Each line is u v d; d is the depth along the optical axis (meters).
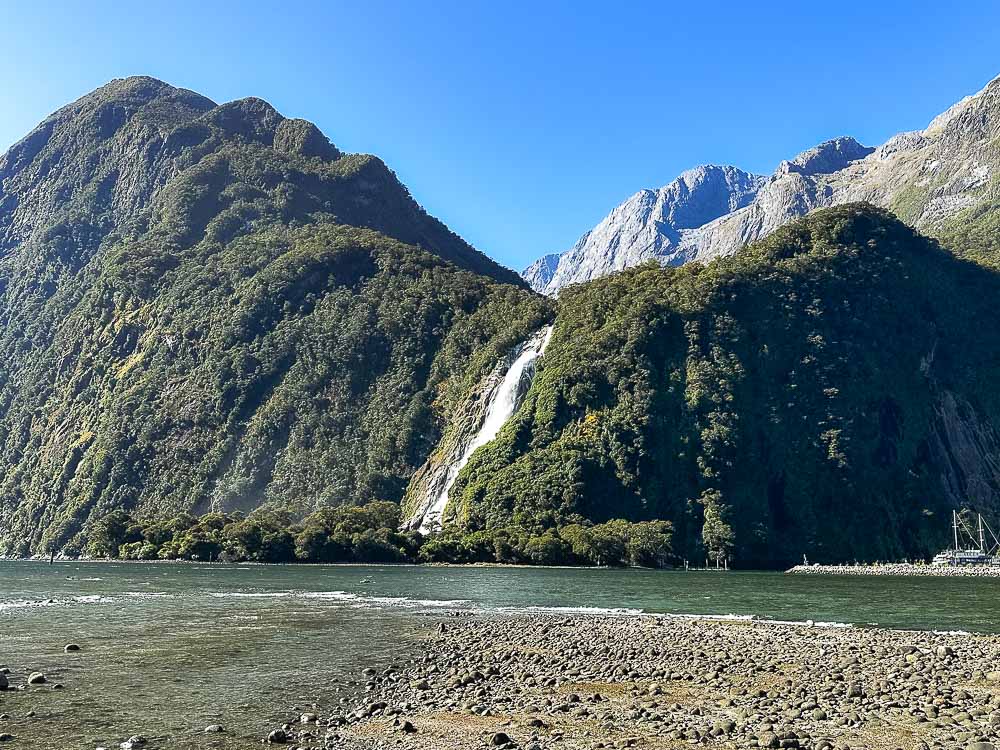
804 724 22.75
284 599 68.12
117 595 70.69
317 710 25.62
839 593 78.94
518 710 25.16
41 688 28.55
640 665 33.03
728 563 142.38
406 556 147.12
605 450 160.00
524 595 74.44
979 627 49.56
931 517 159.25
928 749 20.00
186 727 23.48
